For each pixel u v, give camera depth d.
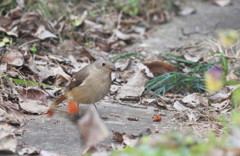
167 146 6.32
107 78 10.00
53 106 9.90
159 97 11.55
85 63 12.91
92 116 6.68
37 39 13.54
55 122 9.61
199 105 10.95
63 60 12.84
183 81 11.95
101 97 10.16
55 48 13.62
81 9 16.36
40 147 8.36
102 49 14.48
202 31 16.34
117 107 10.90
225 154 6.11
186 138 6.38
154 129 9.57
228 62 13.27
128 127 9.62
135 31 16.11
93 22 15.77
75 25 14.75
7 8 14.66
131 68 12.72
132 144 8.32
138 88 11.51
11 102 10.24
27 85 11.16
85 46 14.43
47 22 14.33
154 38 15.79
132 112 10.61
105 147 8.13
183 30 16.47
